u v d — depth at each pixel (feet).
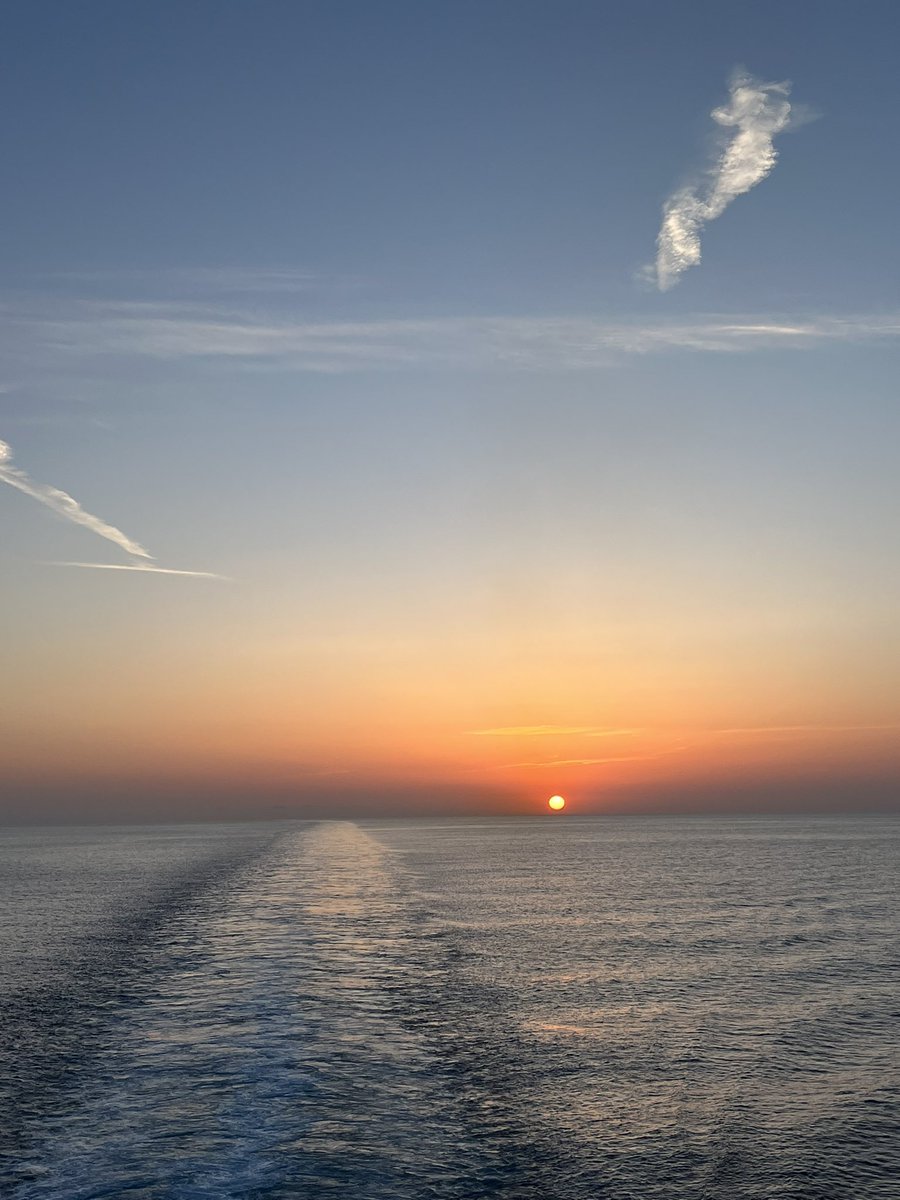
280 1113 50.67
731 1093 56.54
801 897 174.70
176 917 134.10
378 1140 47.37
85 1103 52.26
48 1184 41.34
